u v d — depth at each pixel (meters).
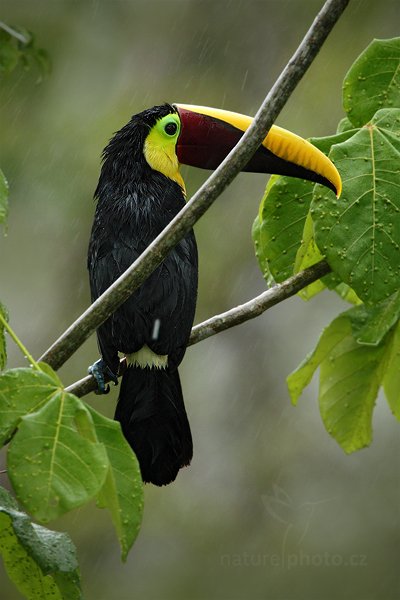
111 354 6.47
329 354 6.54
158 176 7.19
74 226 14.42
